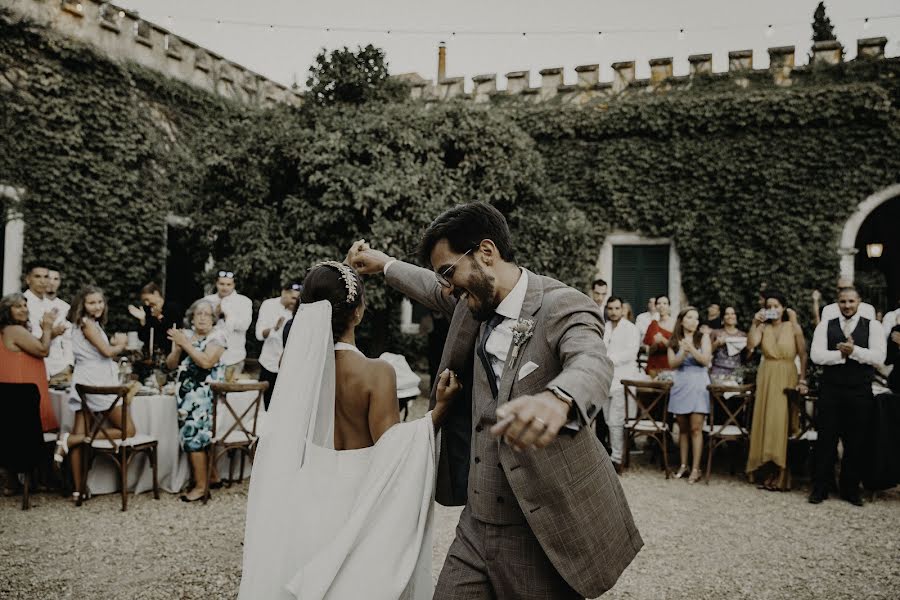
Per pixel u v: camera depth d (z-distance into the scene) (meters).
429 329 12.66
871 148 11.79
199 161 10.73
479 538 1.74
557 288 1.73
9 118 9.84
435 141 10.10
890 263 16.88
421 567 1.98
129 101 11.36
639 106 13.00
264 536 1.83
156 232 11.77
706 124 12.69
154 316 7.63
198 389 5.26
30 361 5.20
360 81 11.10
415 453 1.92
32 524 4.58
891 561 4.17
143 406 5.35
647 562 4.11
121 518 4.76
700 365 6.43
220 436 5.53
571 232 11.36
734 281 12.50
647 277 13.19
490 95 14.05
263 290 10.38
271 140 9.90
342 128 9.92
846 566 4.07
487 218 1.75
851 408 5.55
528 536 1.68
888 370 7.17
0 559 3.89
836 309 5.71
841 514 5.27
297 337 1.96
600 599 3.55
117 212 11.14
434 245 1.77
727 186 12.55
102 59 10.88
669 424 7.18
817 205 12.04
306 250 9.61
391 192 9.40
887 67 11.83
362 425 2.00
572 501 1.60
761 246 12.37
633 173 13.14
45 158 10.25
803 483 6.38
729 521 5.03
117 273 11.18
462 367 1.97
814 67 12.21
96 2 10.84
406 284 2.34
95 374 5.13
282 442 1.88
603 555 1.64
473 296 1.75
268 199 10.34
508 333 1.73
